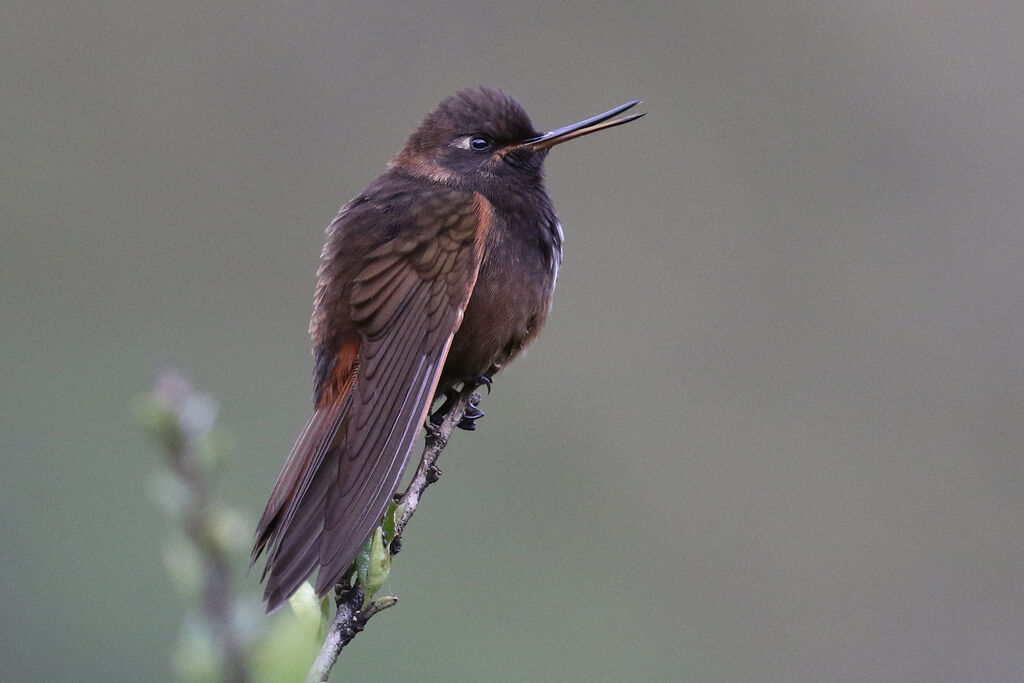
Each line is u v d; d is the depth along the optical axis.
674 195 15.34
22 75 14.49
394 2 15.48
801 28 15.74
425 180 7.48
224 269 14.02
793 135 15.55
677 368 14.26
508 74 15.31
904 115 15.65
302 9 15.15
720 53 15.86
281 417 12.95
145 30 14.88
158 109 14.69
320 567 5.05
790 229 15.18
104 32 14.73
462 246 7.05
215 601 3.20
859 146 15.59
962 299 14.76
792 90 15.65
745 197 15.26
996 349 14.48
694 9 15.84
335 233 7.26
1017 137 15.45
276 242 14.27
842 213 15.34
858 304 14.84
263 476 12.43
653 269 15.04
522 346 7.43
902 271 14.98
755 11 15.86
